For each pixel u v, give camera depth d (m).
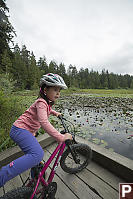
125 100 9.25
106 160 1.45
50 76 1.07
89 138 2.52
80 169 1.46
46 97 1.06
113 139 2.51
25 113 1.08
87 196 1.16
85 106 6.35
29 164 0.86
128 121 3.68
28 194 0.85
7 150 1.64
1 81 4.28
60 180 1.36
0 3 9.14
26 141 0.94
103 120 3.81
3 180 0.77
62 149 1.18
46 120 0.96
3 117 2.48
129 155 1.94
